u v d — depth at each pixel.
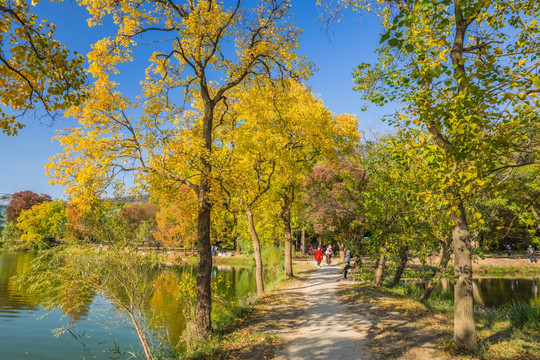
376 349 7.42
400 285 18.72
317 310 11.70
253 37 10.76
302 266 29.25
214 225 15.34
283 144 13.80
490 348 7.30
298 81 12.03
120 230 7.49
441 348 7.27
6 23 4.11
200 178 9.41
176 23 10.07
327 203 26.31
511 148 4.11
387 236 14.93
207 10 9.49
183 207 10.20
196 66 10.62
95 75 9.06
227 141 13.51
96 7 9.00
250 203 13.59
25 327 12.38
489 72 4.25
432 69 4.31
